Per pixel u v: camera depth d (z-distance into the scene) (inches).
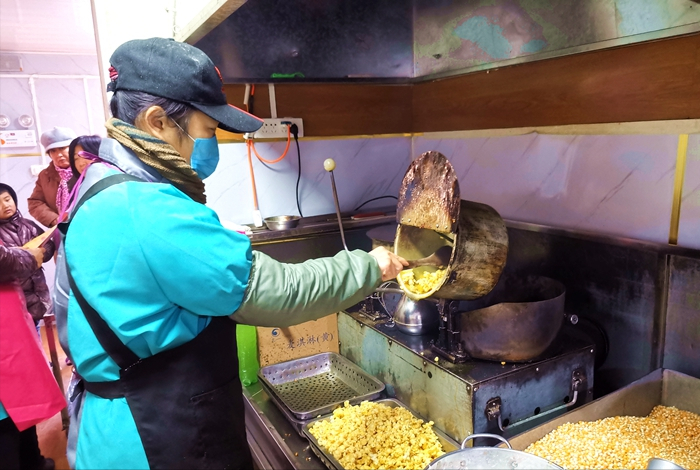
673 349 51.4
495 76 72.2
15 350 63.4
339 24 76.8
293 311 35.9
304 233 78.7
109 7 71.2
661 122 51.7
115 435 34.2
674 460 41.6
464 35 73.2
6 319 63.0
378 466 45.6
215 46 67.4
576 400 51.7
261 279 34.2
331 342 72.7
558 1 57.7
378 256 43.3
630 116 54.8
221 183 80.0
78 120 169.9
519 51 64.7
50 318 104.3
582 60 58.8
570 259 61.3
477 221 45.5
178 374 35.2
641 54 52.2
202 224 32.2
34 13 118.7
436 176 45.9
